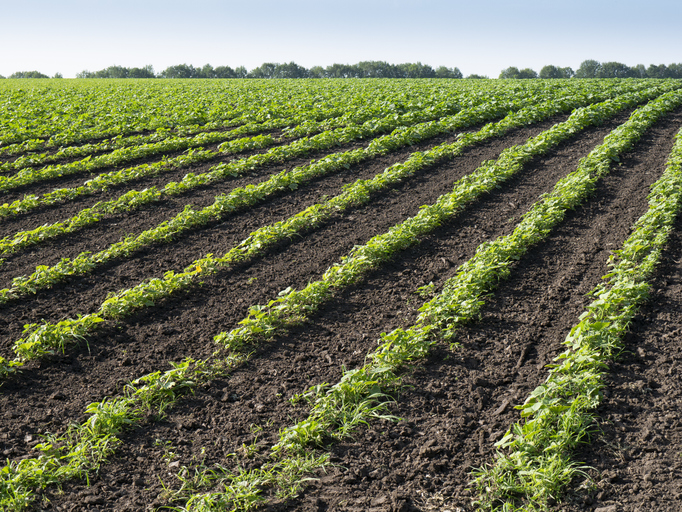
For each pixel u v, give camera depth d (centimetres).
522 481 404
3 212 1090
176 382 553
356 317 702
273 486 427
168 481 434
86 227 1046
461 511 394
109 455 464
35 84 4819
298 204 1170
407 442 473
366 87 3869
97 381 575
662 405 491
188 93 3347
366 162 1491
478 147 1609
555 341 618
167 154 1616
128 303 712
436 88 3525
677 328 623
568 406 470
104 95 3241
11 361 595
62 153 1575
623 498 393
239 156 1584
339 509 402
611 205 1082
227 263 873
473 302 686
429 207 1040
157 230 966
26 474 420
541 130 1823
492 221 1033
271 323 680
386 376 552
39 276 793
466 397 530
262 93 3275
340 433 480
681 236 897
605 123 1928
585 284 758
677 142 1523
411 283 793
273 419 508
